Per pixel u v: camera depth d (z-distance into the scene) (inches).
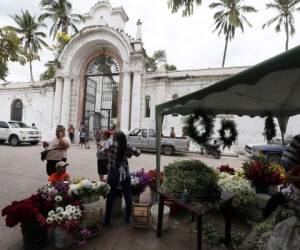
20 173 289.6
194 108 161.6
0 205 179.0
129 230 146.8
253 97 136.8
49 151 196.5
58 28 938.1
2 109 916.6
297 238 73.6
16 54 269.7
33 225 119.3
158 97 700.0
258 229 93.2
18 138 602.9
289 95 135.0
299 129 594.2
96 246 126.3
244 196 159.5
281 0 882.8
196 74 689.6
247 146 520.1
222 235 138.8
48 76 1065.5
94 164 371.6
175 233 144.2
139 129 589.0
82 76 794.2
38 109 853.2
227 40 941.2
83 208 129.1
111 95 823.7
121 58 732.0
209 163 445.1
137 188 185.9
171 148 552.1
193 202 123.5
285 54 71.5
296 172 77.9
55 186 135.2
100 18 797.9
